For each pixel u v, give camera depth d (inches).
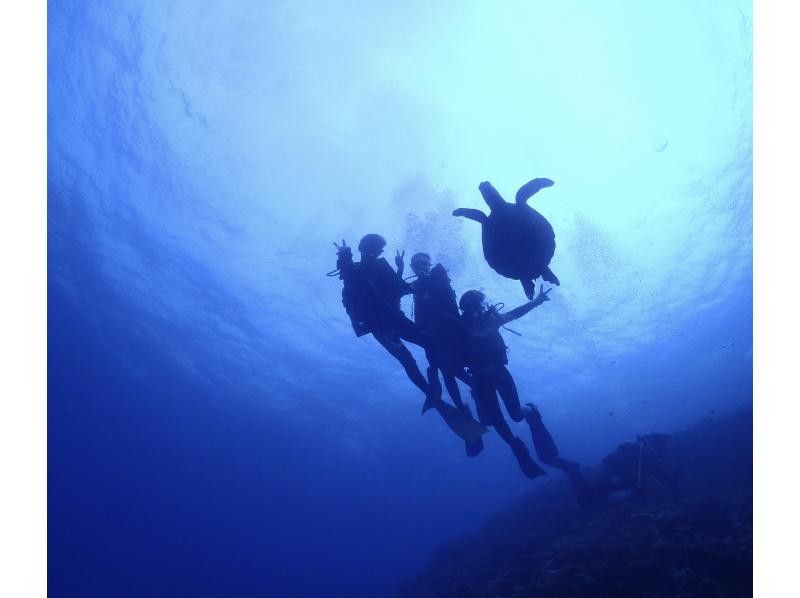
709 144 767.1
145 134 684.7
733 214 833.5
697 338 1167.0
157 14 596.4
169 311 989.8
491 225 221.5
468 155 763.4
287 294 878.4
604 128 767.1
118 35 604.1
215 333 1024.2
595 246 839.1
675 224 843.4
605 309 945.5
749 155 764.6
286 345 1021.2
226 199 748.0
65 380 1247.5
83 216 807.1
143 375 1222.3
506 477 1723.7
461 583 315.9
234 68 652.7
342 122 719.1
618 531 265.4
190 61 634.8
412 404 1216.8
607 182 802.2
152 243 831.7
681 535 232.5
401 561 3174.2
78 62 620.7
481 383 273.4
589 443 1638.8
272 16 631.2
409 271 752.3
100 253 879.7
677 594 182.5
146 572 2645.2
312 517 2261.3
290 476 1755.7
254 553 2827.3
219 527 2349.9
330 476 1745.8
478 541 511.2
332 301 879.1
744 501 259.3
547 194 805.9
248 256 820.0
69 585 2245.3
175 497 1988.2
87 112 665.6
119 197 767.7
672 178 798.5
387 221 779.4
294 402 1256.8
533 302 284.5
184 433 1485.0
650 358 1191.6
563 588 205.5
